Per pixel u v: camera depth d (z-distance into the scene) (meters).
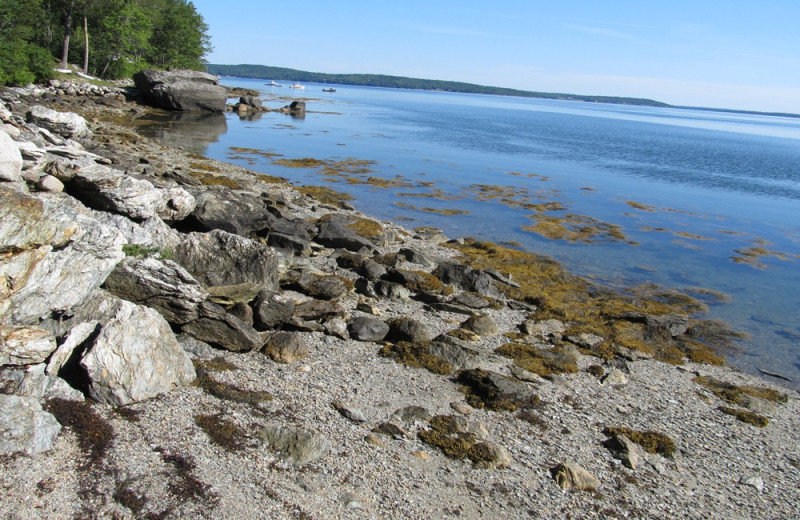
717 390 17.22
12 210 11.20
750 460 13.62
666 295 25.69
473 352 16.61
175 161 41.75
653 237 35.91
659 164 74.50
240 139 62.91
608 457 12.84
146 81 82.06
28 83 68.94
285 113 104.81
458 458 11.90
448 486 10.98
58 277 12.09
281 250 23.19
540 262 28.27
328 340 16.52
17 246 11.24
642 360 18.81
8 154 14.55
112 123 61.53
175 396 12.07
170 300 14.43
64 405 10.75
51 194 16.05
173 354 12.73
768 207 49.34
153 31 109.69
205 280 17.34
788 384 18.52
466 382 15.12
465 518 10.19
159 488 9.43
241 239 18.34
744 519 11.37
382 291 20.88
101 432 10.40
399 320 17.67
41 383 11.00
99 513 8.78
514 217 38.09
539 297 22.97
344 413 12.76
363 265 22.61
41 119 32.47
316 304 17.75
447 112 167.75
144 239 16.27
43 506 8.67
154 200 18.89
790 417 16.14
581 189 50.53
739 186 60.31
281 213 27.77
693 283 27.89
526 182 51.78
